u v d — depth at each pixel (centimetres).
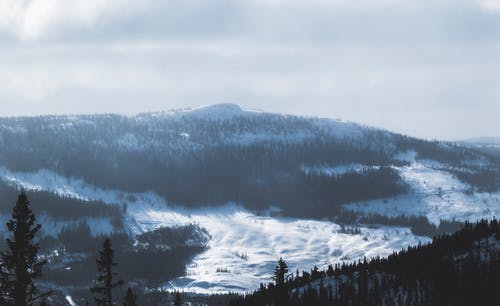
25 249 5778
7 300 5662
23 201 5828
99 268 7975
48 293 5916
